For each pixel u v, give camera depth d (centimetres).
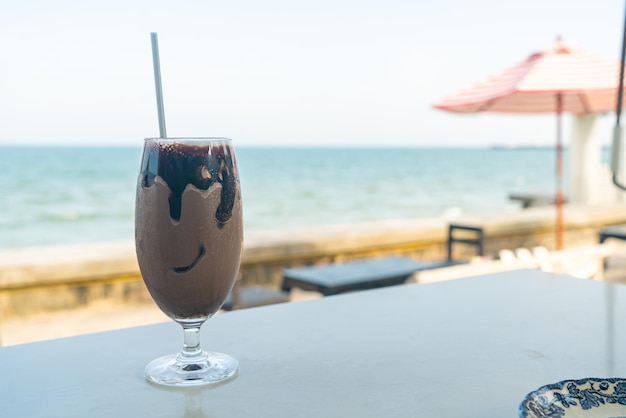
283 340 95
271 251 504
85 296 464
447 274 216
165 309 83
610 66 477
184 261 78
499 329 100
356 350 90
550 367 84
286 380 80
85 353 92
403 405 72
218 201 78
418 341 94
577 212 672
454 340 94
